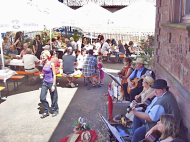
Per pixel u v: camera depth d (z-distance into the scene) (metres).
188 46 3.41
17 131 5.09
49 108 6.32
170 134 2.76
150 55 8.42
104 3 21.20
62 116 5.82
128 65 6.40
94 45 12.45
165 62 4.99
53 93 5.71
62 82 8.82
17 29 6.78
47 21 8.07
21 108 6.31
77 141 4.08
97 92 7.64
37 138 4.80
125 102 5.11
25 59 7.93
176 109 3.42
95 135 4.25
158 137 2.92
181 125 3.36
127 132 4.35
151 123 3.54
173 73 4.29
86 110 6.17
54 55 8.12
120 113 5.11
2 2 7.01
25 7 7.24
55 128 5.22
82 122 4.54
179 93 3.71
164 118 2.82
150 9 10.23
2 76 6.82
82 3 21.05
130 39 20.94
